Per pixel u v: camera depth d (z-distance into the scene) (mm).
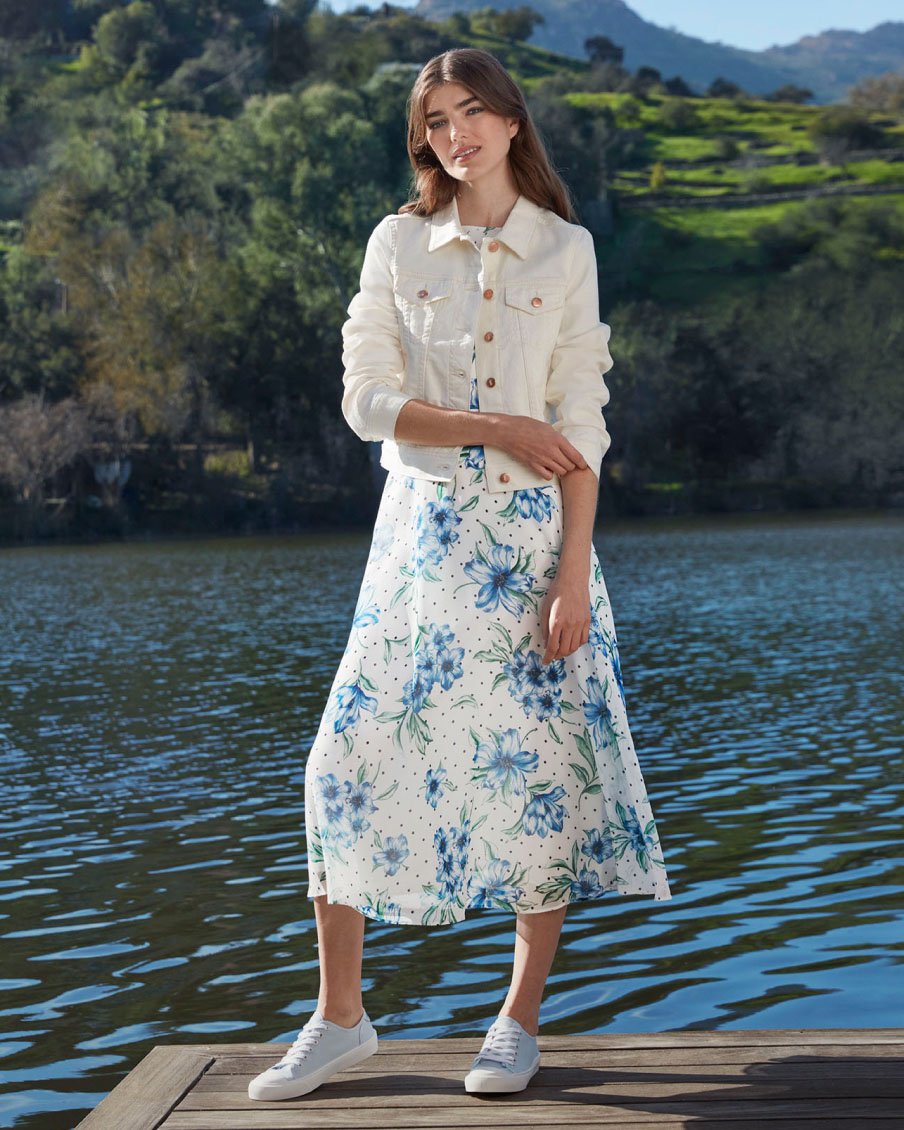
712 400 73375
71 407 57844
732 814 7324
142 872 6371
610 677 2412
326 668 15078
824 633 17688
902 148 111750
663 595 24750
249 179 71062
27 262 70625
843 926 5141
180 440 63625
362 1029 2447
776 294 81188
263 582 31250
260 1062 2535
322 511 62375
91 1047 4086
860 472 73625
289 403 64750
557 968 4773
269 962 4926
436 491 2404
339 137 68312
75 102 97375
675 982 4551
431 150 2547
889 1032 2553
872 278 81125
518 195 2525
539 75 135125
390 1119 2246
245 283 64938
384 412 2426
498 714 2369
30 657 16859
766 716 10781
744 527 55656
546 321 2461
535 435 2363
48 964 4980
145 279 63531
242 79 110875
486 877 2365
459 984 4617
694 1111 2229
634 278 88062
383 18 133125
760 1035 2562
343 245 66688
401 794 2350
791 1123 2168
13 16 121812
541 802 2381
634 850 2361
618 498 68875
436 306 2471
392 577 2424
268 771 8938
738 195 100500
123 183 75938
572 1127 2186
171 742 10227
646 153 112250
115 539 57406
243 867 6414
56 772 9078
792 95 143000
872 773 8344
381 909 2346
